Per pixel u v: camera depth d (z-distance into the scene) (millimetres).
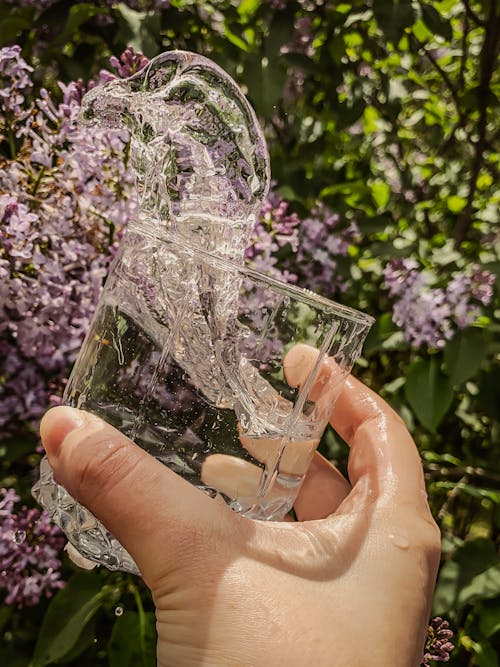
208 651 230
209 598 232
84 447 236
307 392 247
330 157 582
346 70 544
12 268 331
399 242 486
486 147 580
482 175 643
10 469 431
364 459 305
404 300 432
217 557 235
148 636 387
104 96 259
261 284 239
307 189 498
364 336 272
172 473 238
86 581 391
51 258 344
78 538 259
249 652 228
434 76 647
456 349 445
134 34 426
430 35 562
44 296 333
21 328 343
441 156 612
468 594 424
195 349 236
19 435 396
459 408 527
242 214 264
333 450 428
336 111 535
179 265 234
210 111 256
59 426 241
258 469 246
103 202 343
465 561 436
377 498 281
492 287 461
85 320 345
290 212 483
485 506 570
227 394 240
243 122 259
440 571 481
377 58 580
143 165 263
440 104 667
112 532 241
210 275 235
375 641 236
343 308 251
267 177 265
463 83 579
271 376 245
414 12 473
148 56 425
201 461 241
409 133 667
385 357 535
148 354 237
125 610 411
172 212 259
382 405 324
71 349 349
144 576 240
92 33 454
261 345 242
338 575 246
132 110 259
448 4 557
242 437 242
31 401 370
